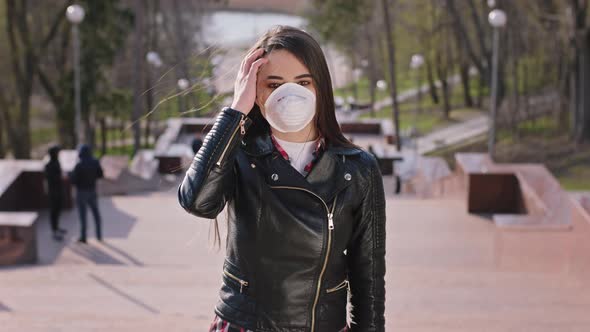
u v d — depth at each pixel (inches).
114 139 1722.4
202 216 79.5
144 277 277.3
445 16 1841.8
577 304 227.5
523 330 191.3
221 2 1995.6
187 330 175.6
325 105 81.4
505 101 1769.2
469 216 475.2
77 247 426.0
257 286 81.2
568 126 1583.4
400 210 490.9
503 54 1659.7
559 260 294.7
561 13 1464.1
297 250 80.0
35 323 182.9
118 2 1526.8
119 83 1681.8
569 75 1563.7
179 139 1108.5
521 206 455.2
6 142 1678.2
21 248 379.6
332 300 83.2
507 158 1494.8
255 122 82.7
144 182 701.9
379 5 1828.2
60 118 1523.1
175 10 1663.4
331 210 80.7
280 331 81.2
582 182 1316.4
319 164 81.3
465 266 371.2
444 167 713.0
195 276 279.9
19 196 496.4
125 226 466.3
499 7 1579.7
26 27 1419.8
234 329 81.5
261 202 79.8
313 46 79.2
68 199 512.7
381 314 86.4
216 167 77.0
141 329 176.4
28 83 1440.7
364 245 85.4
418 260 381.1
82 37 1489.9
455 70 2519.7
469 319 197.9
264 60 77.9
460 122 1889.8
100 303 242.1
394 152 925.8
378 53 2047.2
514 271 290.8
